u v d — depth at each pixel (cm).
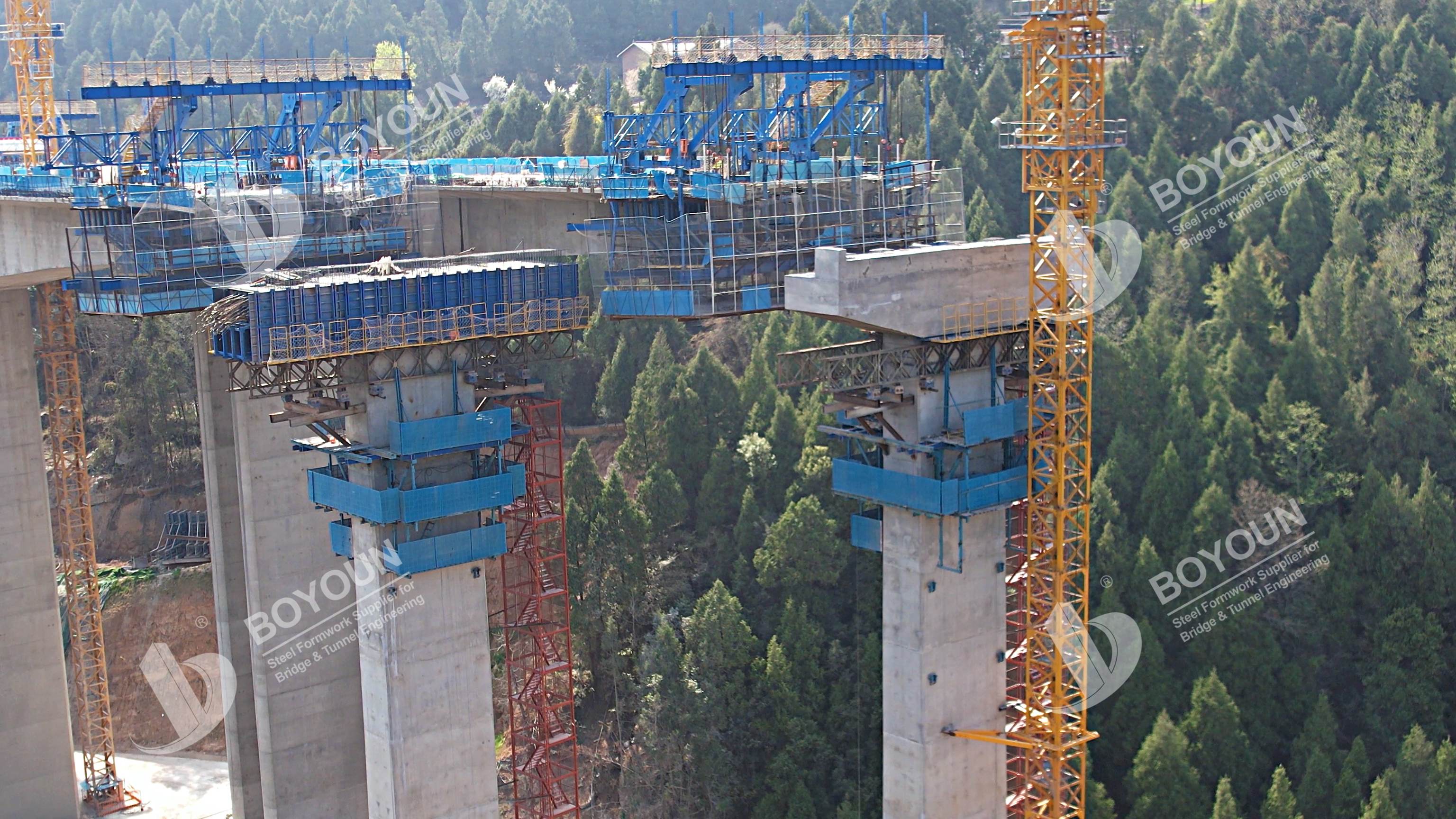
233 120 9125
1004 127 14488
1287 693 9638
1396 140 13562
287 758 9231
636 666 10700
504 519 8544
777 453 11338
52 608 10612
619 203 7756
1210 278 12731
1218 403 10888
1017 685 8000
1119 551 10062
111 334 14812
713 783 9894
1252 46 15250
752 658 10231
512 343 7744
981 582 7738
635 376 13350
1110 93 14625
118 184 8156
